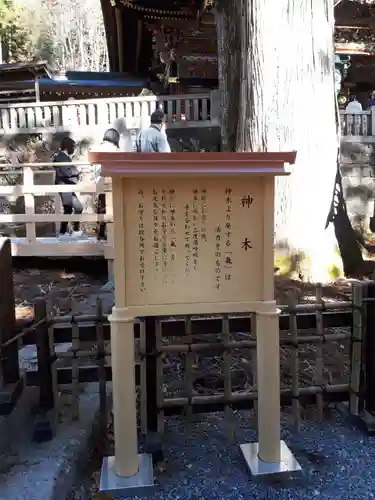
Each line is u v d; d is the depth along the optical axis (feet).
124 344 8.02
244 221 8.11
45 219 20.93
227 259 8.15
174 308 8.11
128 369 8.09
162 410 9.39
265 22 19.44
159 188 7.84
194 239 8.04
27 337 9.62
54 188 20.89
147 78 64.18
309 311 10.08
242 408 9.75
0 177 37.11
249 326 9.73
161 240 7.96
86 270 22.58
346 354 12.92
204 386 11.47
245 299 8.27
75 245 20.74
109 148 21.88
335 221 20.77
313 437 9.80
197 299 8.16
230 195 8.02
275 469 8.49
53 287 19.79
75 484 8.64
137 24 51.06
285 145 19.74
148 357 9.18
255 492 8.26
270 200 8.05
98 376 9.69
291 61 19.56
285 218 19.89
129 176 7.57
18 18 109.40
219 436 9.91
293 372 9.91
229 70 28.55
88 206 30.37
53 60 122.11
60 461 8.46
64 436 9.27
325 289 17.70
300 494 8.21
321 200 19.94
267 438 8.59
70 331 9.53
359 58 53.62
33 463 8.39
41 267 23.09
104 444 9.84
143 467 8.57
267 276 8.22
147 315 8.07
